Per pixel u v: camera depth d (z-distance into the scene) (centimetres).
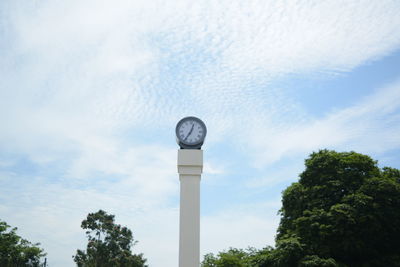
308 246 2962
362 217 2825
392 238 2962
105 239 5941
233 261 3884
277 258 2933
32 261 5341
